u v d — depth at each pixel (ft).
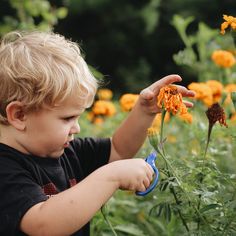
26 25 15.70
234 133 7.66
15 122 5.98
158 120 9.73
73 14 33.50
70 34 34.12
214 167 6.45
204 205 6.25
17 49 6.15
